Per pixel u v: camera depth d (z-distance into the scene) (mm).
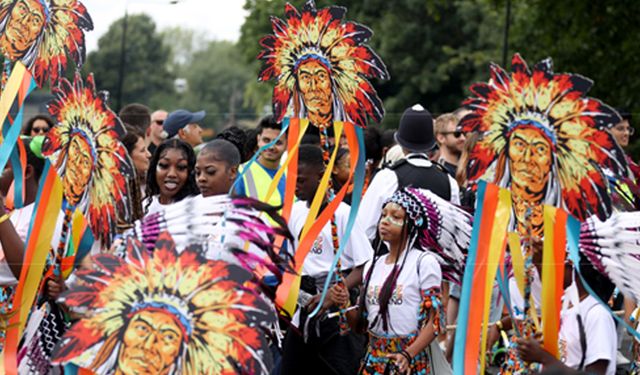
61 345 6348
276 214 6613
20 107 7543
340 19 7465
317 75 7555
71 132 7301
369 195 9484
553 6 21375
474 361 6625
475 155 6539
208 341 6332
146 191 9148
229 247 6547
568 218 6461
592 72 21062
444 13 31969
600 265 6906
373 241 9406
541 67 6359
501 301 9477
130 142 9930
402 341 7863
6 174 8383
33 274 7129
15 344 7074
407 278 7871
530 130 6414
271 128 10047
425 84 31188
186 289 6383
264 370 6285
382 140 11977
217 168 8250
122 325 6375
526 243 6566
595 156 6262
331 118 7547
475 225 6645
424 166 9586
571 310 7207
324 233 8430
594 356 7043
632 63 20625
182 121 11383
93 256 6449
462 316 6680
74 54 7477
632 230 6840
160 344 6359
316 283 8398
